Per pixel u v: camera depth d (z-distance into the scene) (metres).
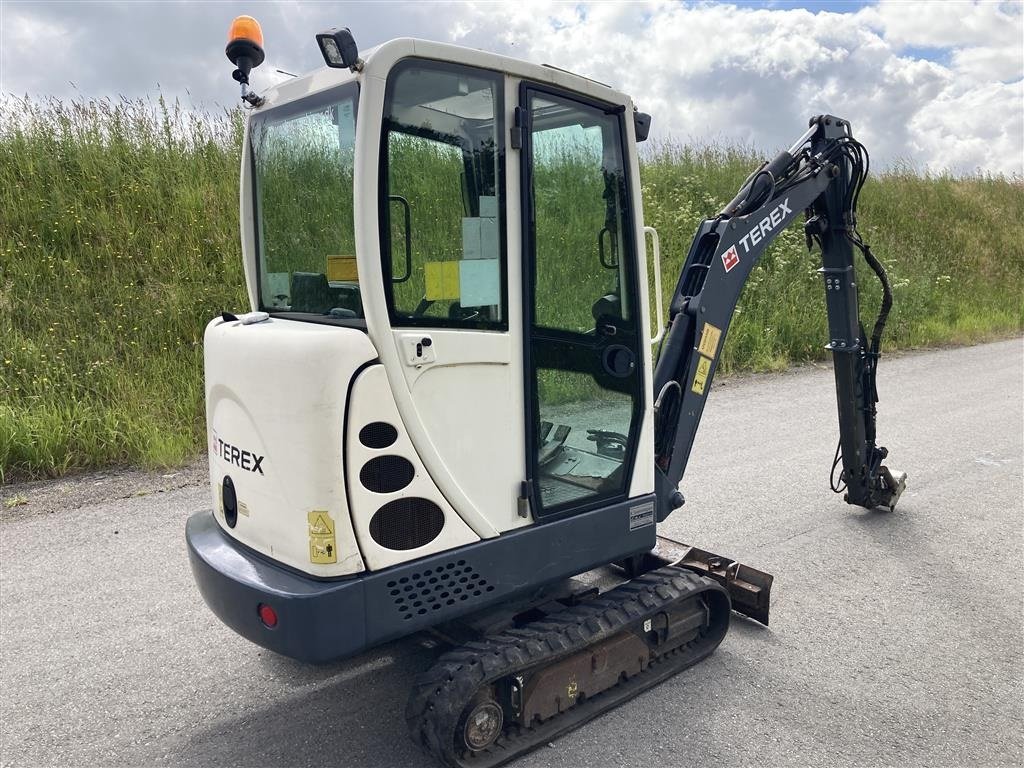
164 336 7.58
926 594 4.22
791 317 10.84
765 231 4.11
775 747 2.98
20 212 8.27
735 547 4.80
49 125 9.38
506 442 2.86
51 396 6.46
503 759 2.81
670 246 11.62
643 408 3.34
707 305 3.84
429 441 2.66
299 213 3.02
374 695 3.33
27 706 3.24
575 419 3.10
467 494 2.78
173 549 4.67
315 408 2.48
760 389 9.04
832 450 6.75
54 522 5.06
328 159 2.80
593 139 3.07
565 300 3.01
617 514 3.25
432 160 2.62
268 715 3.19
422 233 2.62
